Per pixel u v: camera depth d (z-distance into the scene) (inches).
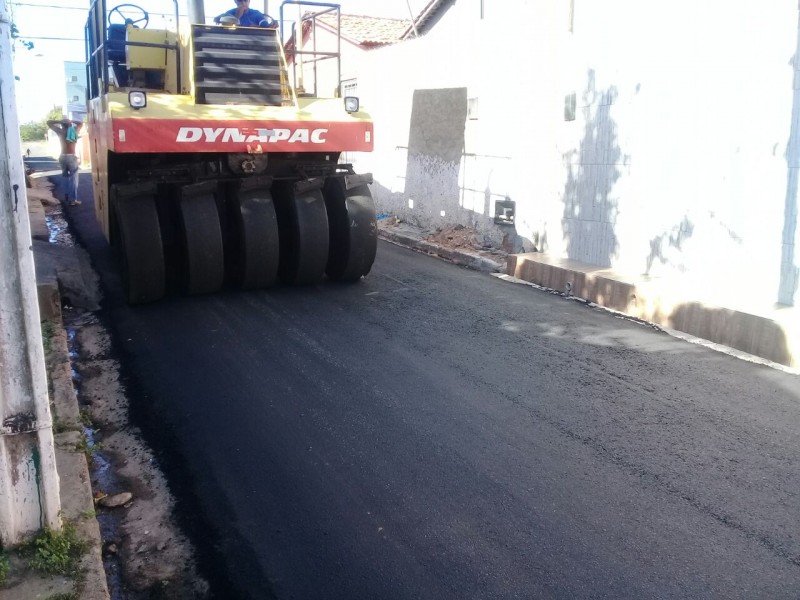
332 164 314.8
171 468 168.4
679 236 302.5
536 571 131.8
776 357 238.2
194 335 254.2
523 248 394.0
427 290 325.4
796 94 253.6
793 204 257.8
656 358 239.3
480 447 175.6
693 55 291.7
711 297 273.9
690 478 161.9
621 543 139.4
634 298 294.2
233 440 180.2
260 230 294.7
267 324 267.0
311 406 198.1
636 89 318.7
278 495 156.6
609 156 334.6
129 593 129.0
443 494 155.9
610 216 336.2
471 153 433.1
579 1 347.9
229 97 290.0
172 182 284.8
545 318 284.8
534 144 379.6
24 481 122.4
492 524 145.5
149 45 310.3
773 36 260.2
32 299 118.3
